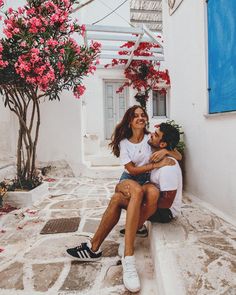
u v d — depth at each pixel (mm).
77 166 6500
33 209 3957
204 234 2471
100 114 8797
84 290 2020
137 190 2205
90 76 8609
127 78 8703
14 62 3646
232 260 1983
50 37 3928
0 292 2020
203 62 3428
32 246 2750
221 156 3078
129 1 9164
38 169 6406
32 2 3969
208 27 3252
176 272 1841
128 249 2100
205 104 3393
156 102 9016
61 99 6430
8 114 6145
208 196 3445
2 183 4430
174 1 4418
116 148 2695
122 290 2006
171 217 2631
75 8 5996
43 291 2021
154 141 2553
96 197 4656
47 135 6449
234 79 2695
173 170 2396
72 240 2873
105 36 6051
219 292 1617
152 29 10523
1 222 3346
